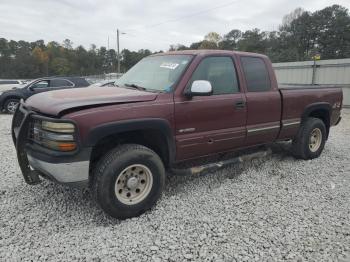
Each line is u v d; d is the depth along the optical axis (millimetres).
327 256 2852
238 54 4484
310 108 5426
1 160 5461
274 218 3514
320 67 17047
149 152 3471
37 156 3139
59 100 3264
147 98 3496
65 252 2836
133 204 3416
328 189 4367
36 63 84688
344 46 70312
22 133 3277
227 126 4207
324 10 73250
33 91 13289
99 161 3289
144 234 3152
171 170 3854
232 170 5012
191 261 2756
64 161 3012
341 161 5664
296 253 2887
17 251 2828
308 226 3354
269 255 2854
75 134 2998
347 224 3404
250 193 4172
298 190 4312
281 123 4957
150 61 4551
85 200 3838
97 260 2746
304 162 5531
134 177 3412
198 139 3908
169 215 3533
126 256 2807
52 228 3221
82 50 96875
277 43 72625
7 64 79625
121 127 3217
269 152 5066
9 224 3270
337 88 6098
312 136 5637
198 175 4766
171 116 3615
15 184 4309
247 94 4426
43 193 4012
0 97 13062
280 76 19203
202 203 3848
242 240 3074
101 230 3203
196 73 3918
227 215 3557
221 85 4195
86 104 3129
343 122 11094
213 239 3084
